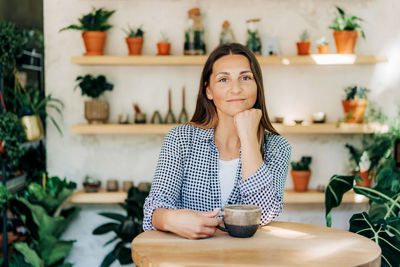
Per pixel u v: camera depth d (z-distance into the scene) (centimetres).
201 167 144
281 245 107
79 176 309
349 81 307
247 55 142
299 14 304
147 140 310
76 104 306
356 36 285
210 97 149
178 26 303
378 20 305
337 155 311
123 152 310
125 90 306
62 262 289
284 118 305
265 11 303
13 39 272
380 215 256
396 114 306
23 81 308
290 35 304
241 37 303
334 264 92
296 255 98
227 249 103
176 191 142
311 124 286
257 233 120
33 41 308
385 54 306
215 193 142
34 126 272
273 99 307
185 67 305
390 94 307
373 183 308
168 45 287
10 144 259
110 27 290
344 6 304
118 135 310
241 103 136
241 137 131
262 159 145
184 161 145
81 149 309
